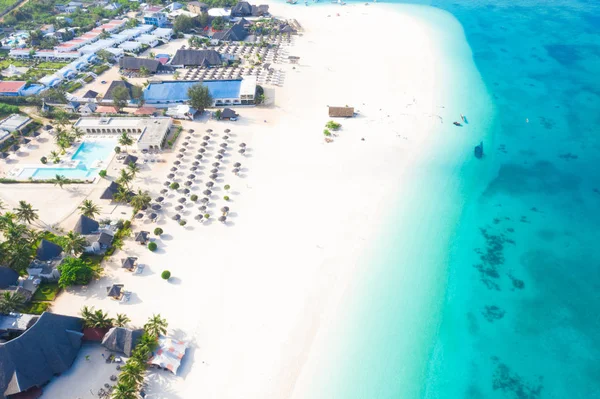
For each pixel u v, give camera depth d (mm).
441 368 64188
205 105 125062
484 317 71750
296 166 105250
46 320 61219
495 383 62375
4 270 70562
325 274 77812
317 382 61500
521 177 105062
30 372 57156
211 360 63219
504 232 88875
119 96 122375
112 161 104750
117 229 84312
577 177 105062
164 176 100188
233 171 102625
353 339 67375
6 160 103312
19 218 80562
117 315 66188
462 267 80688
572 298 74938
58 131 110750
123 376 56094
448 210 94000
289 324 69062
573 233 88688
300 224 88312
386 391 61000
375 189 98812
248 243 83375
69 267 71500
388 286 76250
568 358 65562
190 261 79062
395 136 118812
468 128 124562
